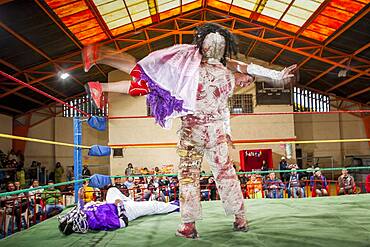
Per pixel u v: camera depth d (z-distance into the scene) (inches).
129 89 110.1
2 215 246.1
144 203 149.9
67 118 739.4
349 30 468.1
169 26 576.1
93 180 156.2
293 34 546.9
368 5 400.5
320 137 738.8
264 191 349.7
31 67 510.6
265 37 580.4
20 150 690.2
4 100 598.2
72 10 410.6
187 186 104.3
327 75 621.6
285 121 654.5
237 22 571.8
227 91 108.7
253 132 651.5
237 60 115.9
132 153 649.6
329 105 745.6
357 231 102.4
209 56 108.3
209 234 104.6
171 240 99.8
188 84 102.7
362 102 709.9
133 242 102.3
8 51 439.8
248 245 90.0
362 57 529.0
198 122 105.7
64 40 467.5
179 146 107.7
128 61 106.9
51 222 148.4
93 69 597.0
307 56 557.9
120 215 128.5
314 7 453.1
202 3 534.3
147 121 652.1
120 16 476.4
